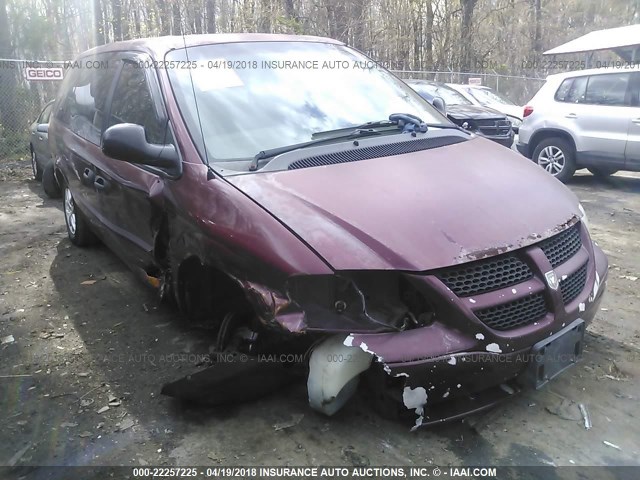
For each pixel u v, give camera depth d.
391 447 2.81
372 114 3.96
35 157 9.40
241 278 2.84
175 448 2.87
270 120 3.59
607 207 7.75
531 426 2.96
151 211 3.64
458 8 22.92
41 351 3.89
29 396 3.37
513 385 2.85
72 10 17.95
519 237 2.81
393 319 2.58
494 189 3.14
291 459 2.76
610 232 6.51
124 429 3.04
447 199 2.95
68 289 4.93
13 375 3.60
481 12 24.59
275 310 2.64
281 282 2.64
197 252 3.14
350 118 3.83
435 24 23.33
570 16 30.45
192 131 3.42
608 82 8.93
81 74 5.61
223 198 2.99
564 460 2.73
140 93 4.00
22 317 4.42
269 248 2.69
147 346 3.90
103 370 3.62
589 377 3.40
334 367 2.61
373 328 2.55
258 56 4.03
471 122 9.95
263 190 2.95
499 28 26.80
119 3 19.61
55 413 3.20
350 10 21.59
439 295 2.56
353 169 3.16
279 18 18.91
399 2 22.38
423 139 3.71
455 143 3.77
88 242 5.91
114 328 4.18
